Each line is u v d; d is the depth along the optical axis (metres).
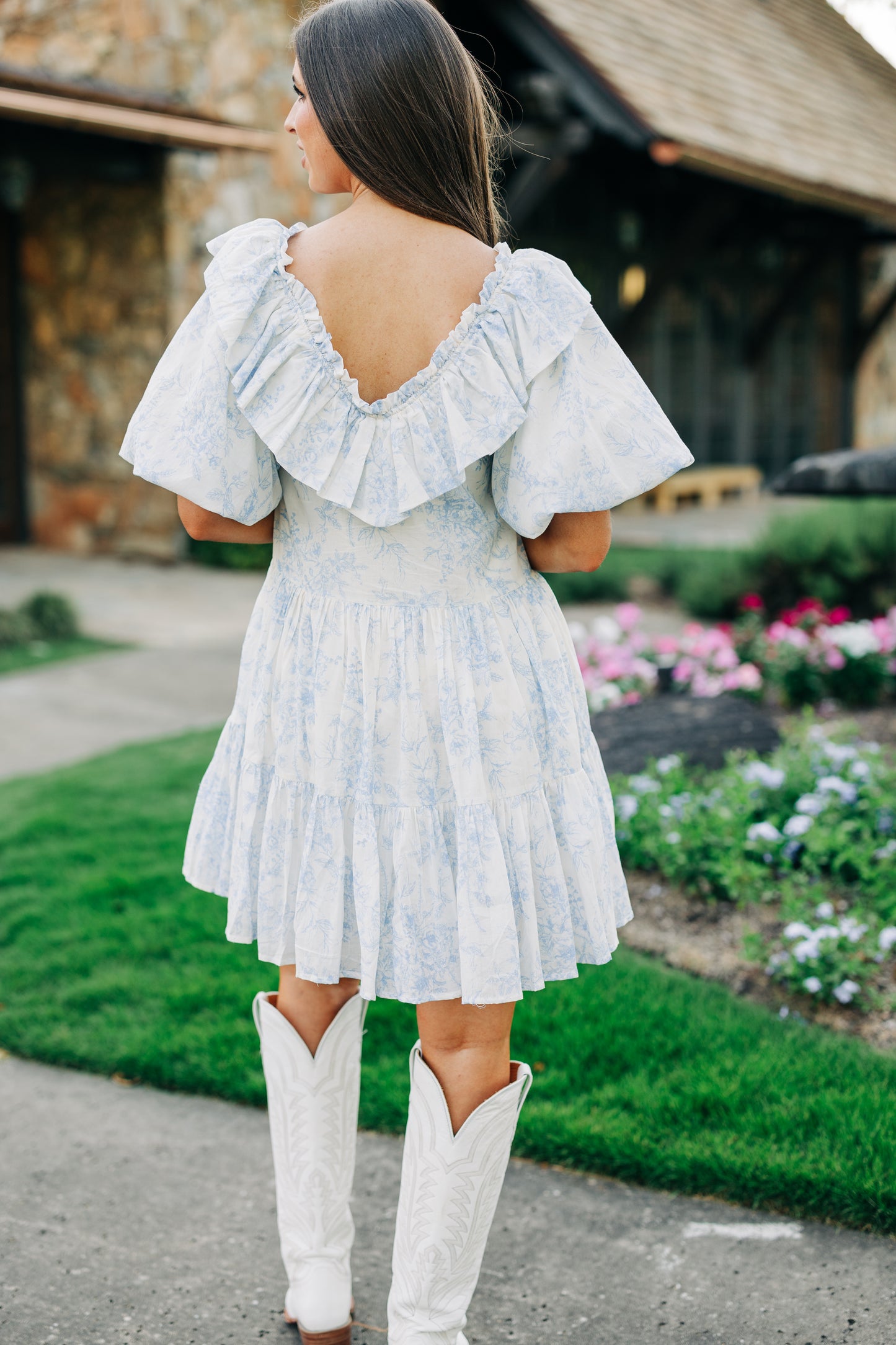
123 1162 2.16
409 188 1.39
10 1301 1.80
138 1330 1.75
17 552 10.83
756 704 5.10
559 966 1.47
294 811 1.47
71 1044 2.52
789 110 13.05
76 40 9.81
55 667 6.69
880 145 14.99
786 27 16.55
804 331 17.25
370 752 1.41
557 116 9.80
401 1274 1.53
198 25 9.61
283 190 10.60
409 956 1.41
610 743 3.97
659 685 5.00
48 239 10.38
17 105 7.48
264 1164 2.16
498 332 1.35
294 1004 1.64
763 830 3.11
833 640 5.10
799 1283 1.81
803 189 11.31
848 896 3.10
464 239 1.40
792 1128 2.10
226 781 1.57
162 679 6.40
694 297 15.14
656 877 3.30
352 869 1.44
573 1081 2.32
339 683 1.43
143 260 9.85
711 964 2.82
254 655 1.52
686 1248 1.90
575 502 1.36
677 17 12.85
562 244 13.07
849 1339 1.69
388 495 1.37
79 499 10.73
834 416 18.02
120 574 9.82
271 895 1.49
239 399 1.37
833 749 3.67
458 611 1.42
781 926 2.98
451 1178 1.48
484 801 1.41
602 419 1.38
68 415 10.63
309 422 1.37
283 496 1.49
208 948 2.96
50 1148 2.21
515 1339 1.72
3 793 4.33
